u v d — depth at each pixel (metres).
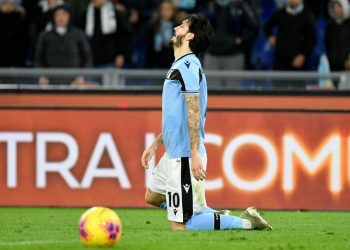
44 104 43.03
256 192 42.34
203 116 28.98
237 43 54.34
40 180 42.94
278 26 53.62
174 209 28.92
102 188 42.78
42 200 42.94
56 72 46.53
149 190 30.45
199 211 29.17
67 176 42.91
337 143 42.41
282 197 42.31
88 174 42.84
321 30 59.44
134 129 42.84
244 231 29.34
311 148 42.38
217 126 42.53
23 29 57.34
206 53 56.06
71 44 52.78
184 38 28.97
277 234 29.17
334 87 45.88
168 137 28.78
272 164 42.41
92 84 46.47
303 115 42.44
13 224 34.38
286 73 45.94
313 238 28.66
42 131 43.00
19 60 57.41
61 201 42.91
